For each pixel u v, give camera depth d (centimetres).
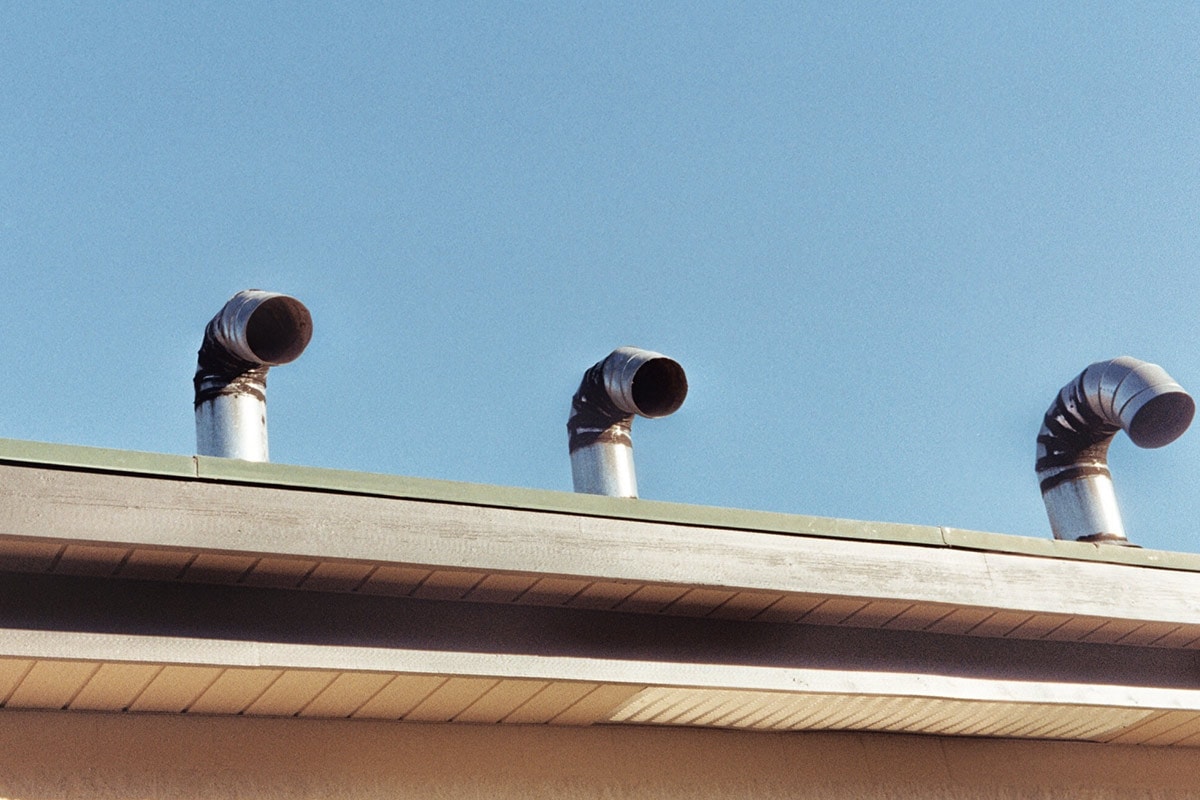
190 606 402
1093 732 623
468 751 505
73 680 417
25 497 362
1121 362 746
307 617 418
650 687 475
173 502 380
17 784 427
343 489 402
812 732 579
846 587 477
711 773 549
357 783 479
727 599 469
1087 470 769
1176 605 545
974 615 512
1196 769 668
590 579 436
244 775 461
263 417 622
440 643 435
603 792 524
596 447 698
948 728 595
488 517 424
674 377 693
